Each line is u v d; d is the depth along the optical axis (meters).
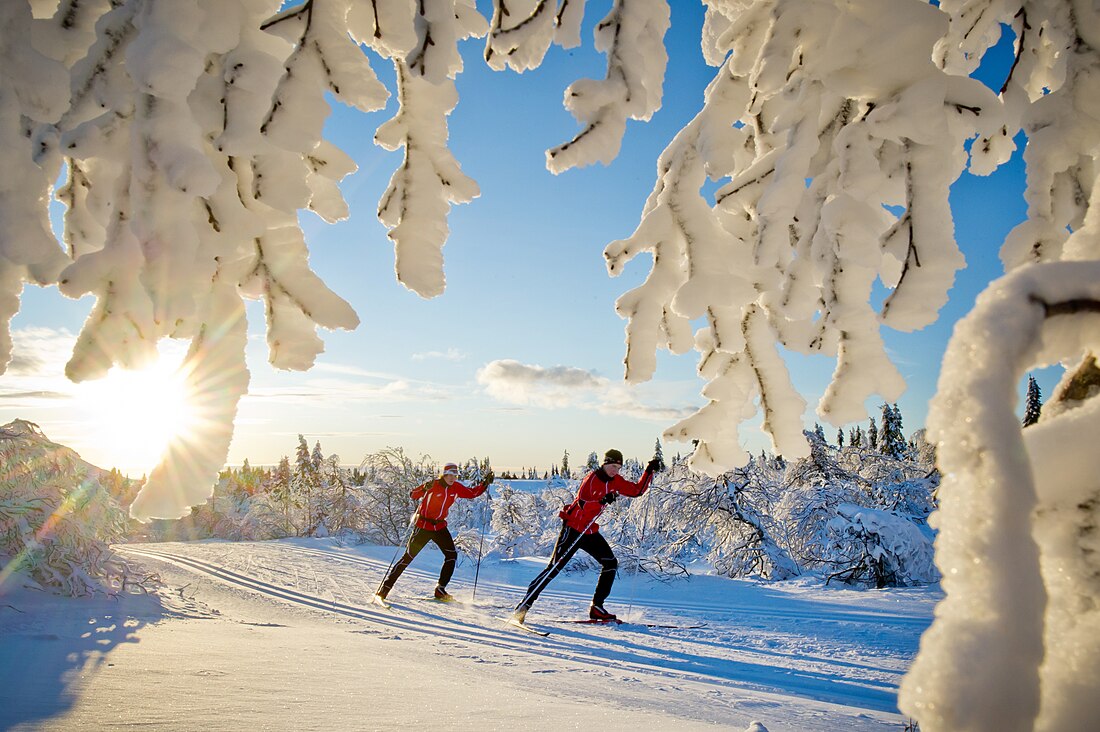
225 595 5.77
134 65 0.88
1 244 0.98
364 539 16.56
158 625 3.65
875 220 1.02
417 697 2.18
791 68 1.11
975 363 0.39
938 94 0.98
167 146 0.89
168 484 0.96
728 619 6.40
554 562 6.14
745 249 1.40
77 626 3.44
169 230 0.91
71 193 1.24
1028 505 0.36
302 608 5.69
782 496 12.45
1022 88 1.20
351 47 0.97
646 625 6.01
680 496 12.05
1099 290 0.41
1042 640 0.34
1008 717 0.32
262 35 1.00
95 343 0.94
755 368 1.48
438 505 7.16
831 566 10.54
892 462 15.67
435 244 1.17
